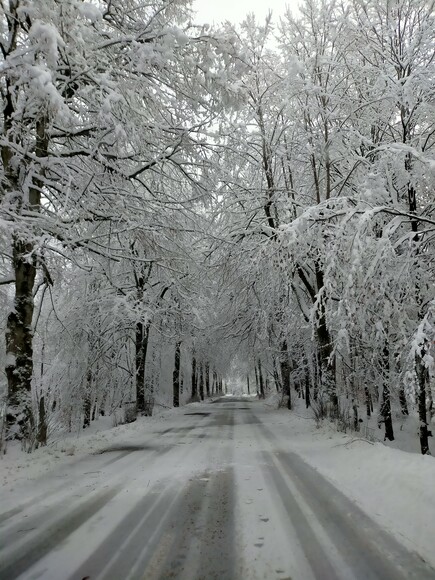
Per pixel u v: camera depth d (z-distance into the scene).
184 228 12.02
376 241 8.39
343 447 8.28
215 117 10.32
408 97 9.73
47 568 3.17
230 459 7.70
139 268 15.85
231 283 15.10
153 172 11.82
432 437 14.99
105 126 8.34
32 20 7.16
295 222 9.15
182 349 29.25
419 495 4.60
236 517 4.32
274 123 14.40
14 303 9.23
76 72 8.68
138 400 19.97
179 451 8.78
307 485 5.63
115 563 3.26
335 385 12.51
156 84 9.71
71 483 5.85
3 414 8.62
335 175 14.22
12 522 4.20
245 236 14.30
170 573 3.09
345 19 11.78
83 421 20.47
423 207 11.00
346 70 12.77
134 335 21.84
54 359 18.03
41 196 10.40
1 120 9.07
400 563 3.23
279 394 30.38
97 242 10.52
